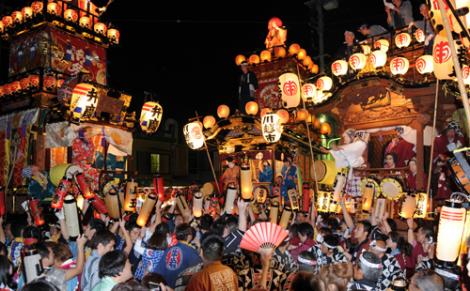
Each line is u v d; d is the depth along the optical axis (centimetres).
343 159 1192
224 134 1602
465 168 511
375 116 1423
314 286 346
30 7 1577
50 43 1580
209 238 443
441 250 388
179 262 497
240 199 564
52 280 440
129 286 331
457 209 382
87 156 1469
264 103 1792
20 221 652
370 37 1567
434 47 714
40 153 1444
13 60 1673
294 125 1479
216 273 418
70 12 1591
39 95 1482
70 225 472
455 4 493
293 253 592
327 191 1127
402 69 1297
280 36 1794
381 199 712
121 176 1606
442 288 354
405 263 585
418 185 1291
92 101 1261
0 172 1533
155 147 2638
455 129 1256
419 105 1323
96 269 460
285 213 668
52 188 1358
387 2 1556
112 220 674
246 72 1817
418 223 937
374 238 531
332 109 1514
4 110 1595
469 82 938
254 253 462
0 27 1647
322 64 1998
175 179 2758
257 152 1531
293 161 1480
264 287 418
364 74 1398
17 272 497
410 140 1358
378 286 471
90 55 1714
